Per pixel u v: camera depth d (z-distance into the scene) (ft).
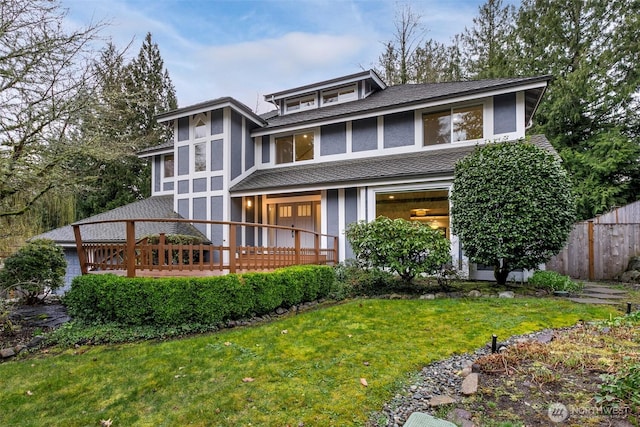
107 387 10.71
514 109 28.60
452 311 16.96
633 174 44.42
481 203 20.77
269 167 40.40
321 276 22.45
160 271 18.37
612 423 6.97
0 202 20.22
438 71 63.57
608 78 46.19
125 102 24.97
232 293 17.21
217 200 36.70
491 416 7.68
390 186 29.19
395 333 14.26
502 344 12.38
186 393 10.05
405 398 9.14
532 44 55.36
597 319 14.85
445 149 31.19
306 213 36.81
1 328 17.10
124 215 38.68
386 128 34.06
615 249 27.71
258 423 8.34
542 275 22.65
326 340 13.80
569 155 47.14
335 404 8.97
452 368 10.80
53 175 19.93
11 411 9.59
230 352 12.93
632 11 45.88
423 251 22.08
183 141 39.45
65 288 32.60
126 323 16.16
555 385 8.62
